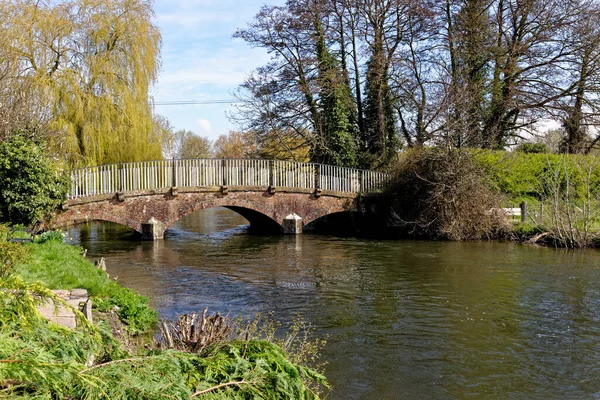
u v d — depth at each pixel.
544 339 9.81
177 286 14.53
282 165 27.36
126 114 26.06
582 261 17.86
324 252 21.00
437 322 10.91
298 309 12.00
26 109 18.95
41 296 4.52
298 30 34.41
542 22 30.45
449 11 33.09
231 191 25.78
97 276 11.96
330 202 28.48
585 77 30.34
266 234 27.78
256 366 4.64
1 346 3.60
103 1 26.16
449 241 23.86
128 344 6.73
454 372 8.30
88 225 31.61
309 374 5.27
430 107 28.56
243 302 12.67
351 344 9.55
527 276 15.41
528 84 31.34
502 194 26.09
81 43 25.56
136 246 22.67
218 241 24.78
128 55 26.52
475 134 26.33
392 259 18.97
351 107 34.91
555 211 21.55
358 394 7.50
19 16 23.95
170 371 4.17
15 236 14.93
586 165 26.67
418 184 25.52
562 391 7.65
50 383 3.54
